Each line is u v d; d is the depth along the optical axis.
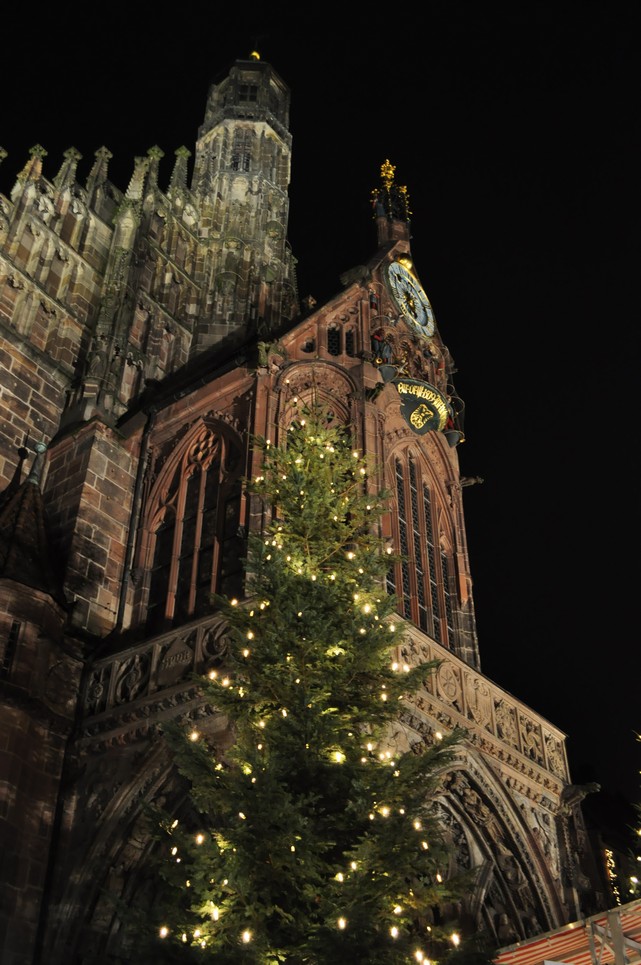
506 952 22.91
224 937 20.53
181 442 40.62
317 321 42.34
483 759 33.19
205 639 32.12
